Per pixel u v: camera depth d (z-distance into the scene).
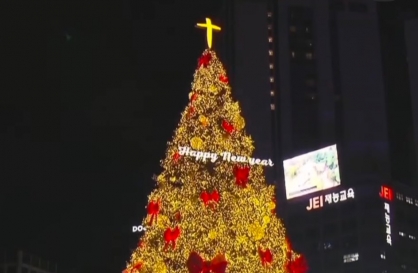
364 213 118.31
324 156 122.19
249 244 23.88
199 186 23.83
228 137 24.41
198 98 24.72
